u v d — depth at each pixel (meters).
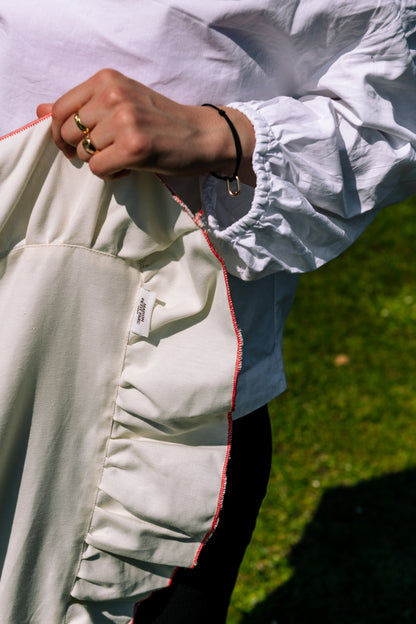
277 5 1.18
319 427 3.30
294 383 3.57
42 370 1.26
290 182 1.22
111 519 1.35
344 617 2.50
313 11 1.21
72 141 1.11
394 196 1.42
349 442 3.22
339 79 1.26
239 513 1.53
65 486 1.33
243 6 1.17
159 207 1.21
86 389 1.30
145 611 1.53
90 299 1.25
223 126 1.14
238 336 1.25
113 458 1.35
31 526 1.31
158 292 1.30
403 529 2.82
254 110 1.18
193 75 1.20
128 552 1.35
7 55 1.20
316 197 1.25
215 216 1.24
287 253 1.25
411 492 2.98
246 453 1.52
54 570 1.36
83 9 1.17
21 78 1.21
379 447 3.20
